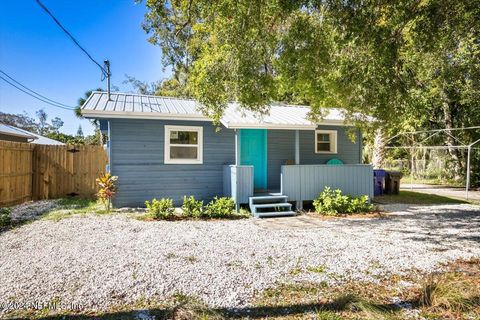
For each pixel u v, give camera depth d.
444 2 4.73
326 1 4.55
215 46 5.99
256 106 6.58
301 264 4.61
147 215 8.38
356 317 3.09
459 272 4.36
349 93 6.41
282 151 11.27
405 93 5.74
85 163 12.20
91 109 8.75
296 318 3.06
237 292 3.62
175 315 3.08
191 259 4.77
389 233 6.68
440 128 18.86
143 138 9.63
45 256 4.87
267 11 5.00
